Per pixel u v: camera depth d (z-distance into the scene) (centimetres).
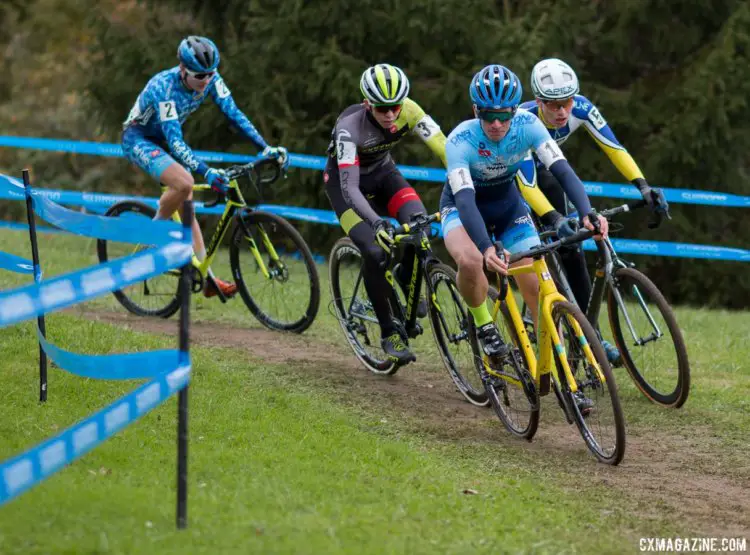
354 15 3691
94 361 1141
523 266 1511
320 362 1930
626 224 3791
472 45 3641
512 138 1505
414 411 1652
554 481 1327
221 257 3152
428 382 1859
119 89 3991
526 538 1084
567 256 1756
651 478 1357
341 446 1391
